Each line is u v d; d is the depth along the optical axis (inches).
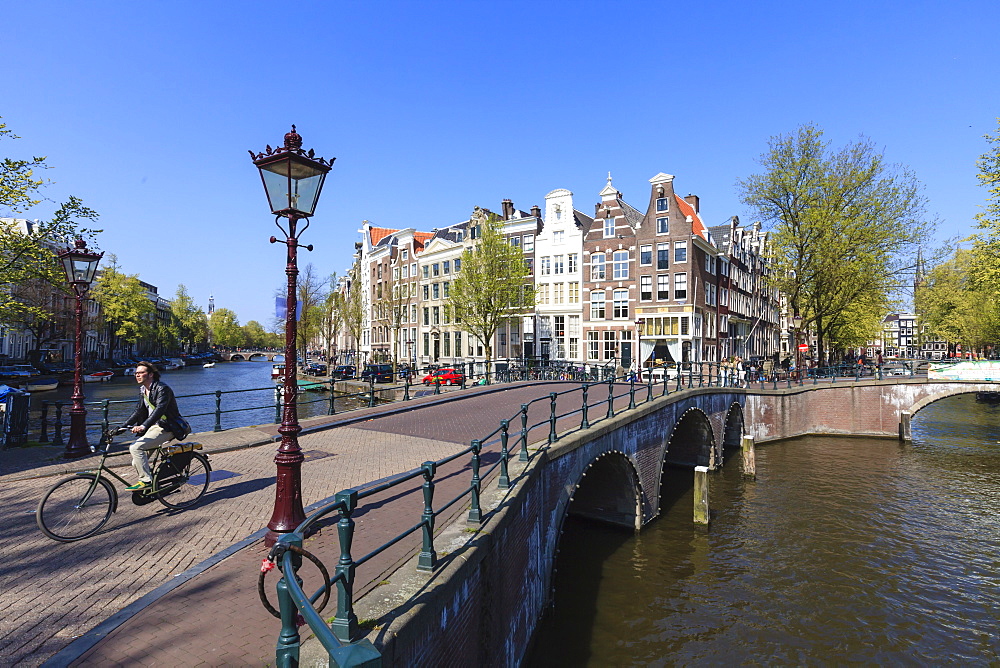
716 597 457.7
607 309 1391.5
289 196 211.2
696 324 1301.7
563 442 398.6
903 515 659.4
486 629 220.7
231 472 326.0
